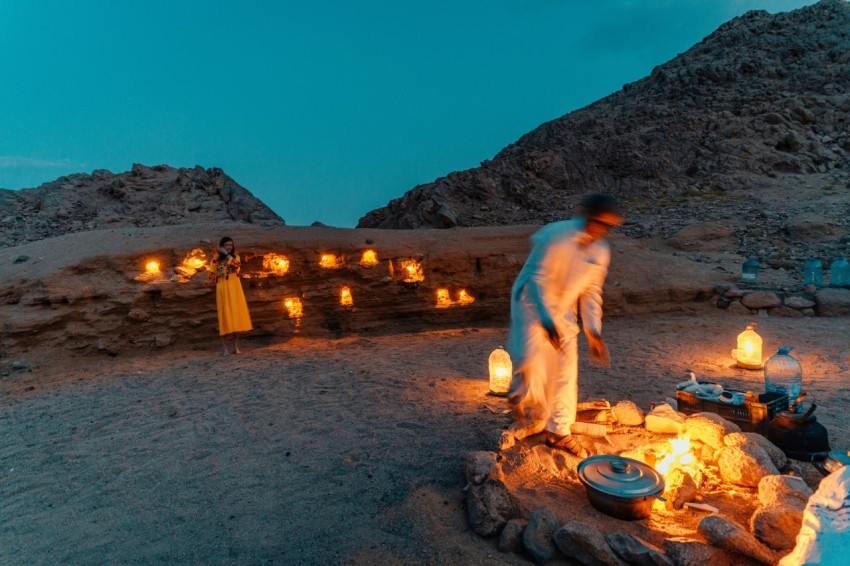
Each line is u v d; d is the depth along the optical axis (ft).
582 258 13.34
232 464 14.92
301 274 36.58
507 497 11.31
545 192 88.12
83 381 26.40
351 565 10.04
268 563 10.27
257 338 34.76
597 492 11.23
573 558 9.88
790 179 79.97
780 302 38.06
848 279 42.80
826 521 6.11
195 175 80.84
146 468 14.98
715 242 56.85
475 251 40.04
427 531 11.05
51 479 14.64
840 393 19.95
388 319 37.91
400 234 42.19
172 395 22.61
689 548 9.24
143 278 32.83
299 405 20.10
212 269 30.40
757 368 24.43
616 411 16.16
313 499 12.66
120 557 10.68
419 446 15.35
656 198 82.07
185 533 11.48
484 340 33.12
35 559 10.75
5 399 24.09
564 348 13.97
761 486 11.30
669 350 28.94
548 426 14.26
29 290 30.81
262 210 74.49
